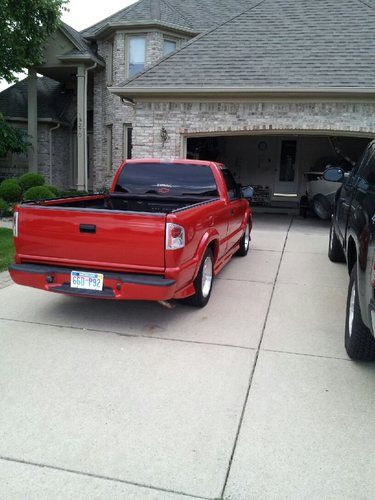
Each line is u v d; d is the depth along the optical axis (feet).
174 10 57.93
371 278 11.33
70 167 66.54
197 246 16.84
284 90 36.47
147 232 14.64
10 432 10.31
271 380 12.82
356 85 36.14
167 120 39.83
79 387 12.26
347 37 42.60
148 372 13.14
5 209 41.86
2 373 12.94
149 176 21.79
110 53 57.82
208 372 13.20
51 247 15.65
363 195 15.15
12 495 8.50
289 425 10.75
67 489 8.67
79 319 17.12
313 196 43.57
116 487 8.74
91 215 15.01
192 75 39.55
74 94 66.44
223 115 38.88
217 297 20.07
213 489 8.74
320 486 8.85
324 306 19.15
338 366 13.74
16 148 55.47
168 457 9.58
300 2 48.67
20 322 16.72
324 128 37.52
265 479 9.01
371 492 8.72
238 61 40.70
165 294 14.64
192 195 21.35
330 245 27.09
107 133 59.82
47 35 54.75
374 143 17.65
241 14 47.09
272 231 37.76
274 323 17.12
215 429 10.53
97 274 15.16
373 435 10.45
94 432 10.36
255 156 60.13
